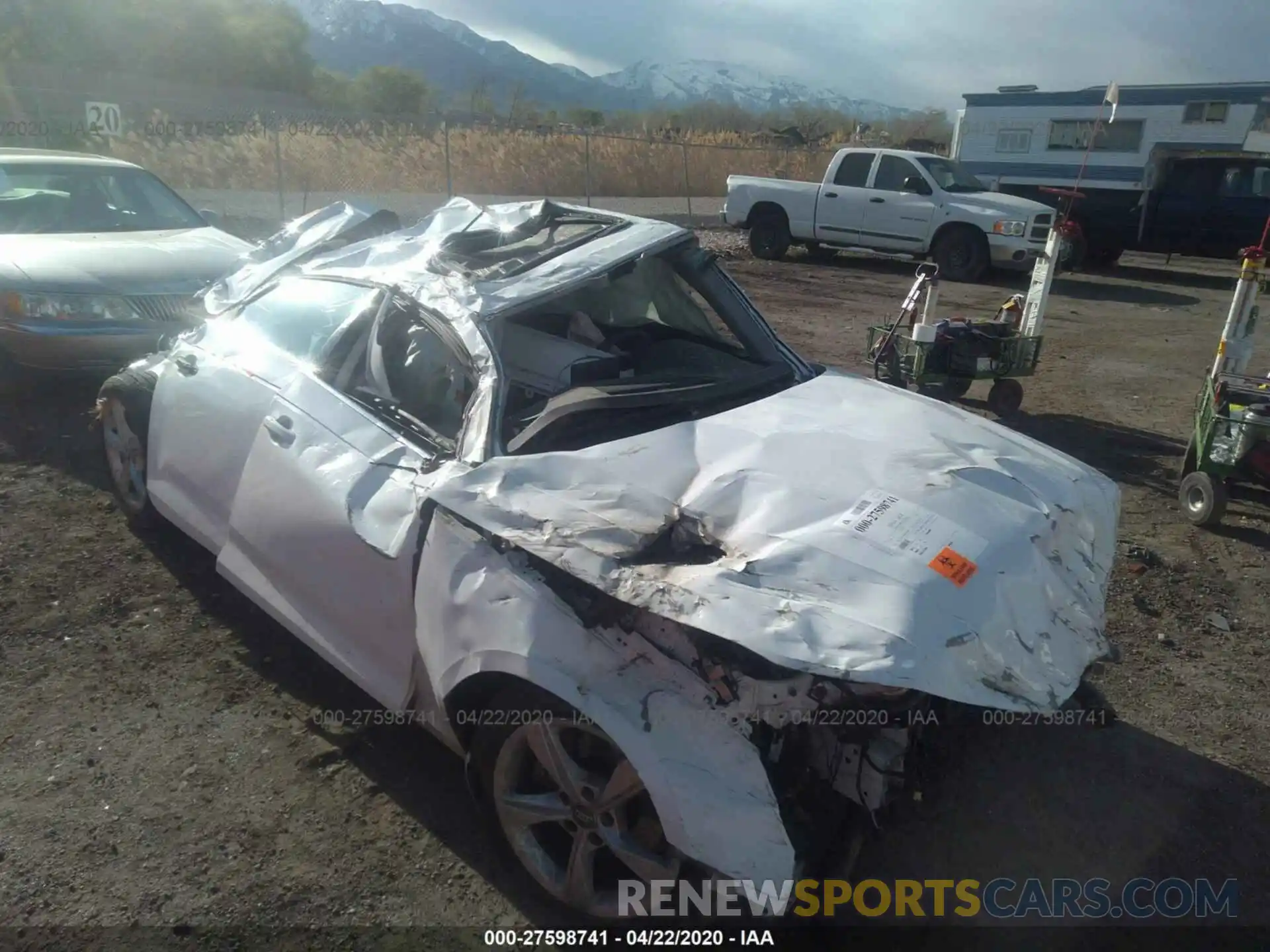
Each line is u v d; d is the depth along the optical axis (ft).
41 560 14.65
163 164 56.13
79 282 20.07
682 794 7.34
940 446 10.61
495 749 8.87
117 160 26.03
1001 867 9.70
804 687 7.52
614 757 8.05
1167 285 52.54
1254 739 11.82
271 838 9.56
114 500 16.81
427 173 63.72
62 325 19.67
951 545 8.59
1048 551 9.27
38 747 10.67
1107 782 10.96
